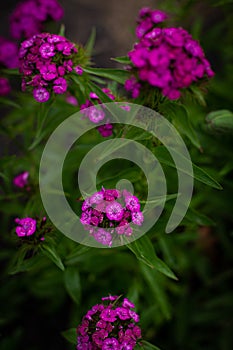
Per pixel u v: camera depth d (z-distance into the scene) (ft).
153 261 2.42
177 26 3.62
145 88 2.43
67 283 2.76
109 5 5.23
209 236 3.48
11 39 4.84
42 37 2.52
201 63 2.44
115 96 2.61
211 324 3.30
